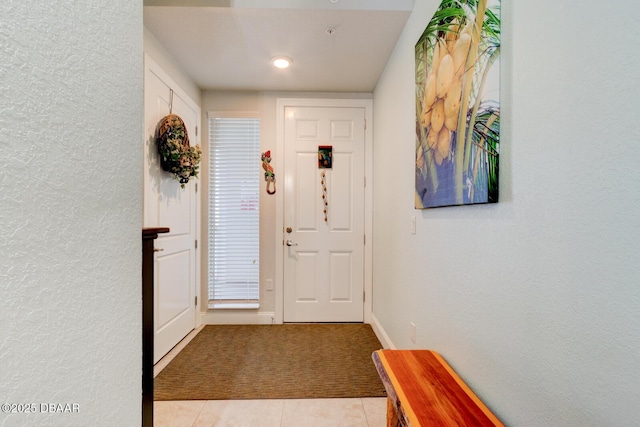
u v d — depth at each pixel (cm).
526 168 81
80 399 53
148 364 105
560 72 70
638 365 54
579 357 65
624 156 56
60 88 49
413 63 174
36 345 45
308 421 155
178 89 239
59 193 49
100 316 58
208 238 291
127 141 66
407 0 175
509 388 88
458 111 114
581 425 65
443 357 131
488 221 99
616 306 58
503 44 90
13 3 42
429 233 148
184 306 254
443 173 127
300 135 295
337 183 297
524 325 82
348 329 279
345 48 216
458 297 118
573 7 67
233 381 190
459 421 88
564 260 69
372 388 184
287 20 185
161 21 186
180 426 151
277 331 272
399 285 200
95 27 57
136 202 70
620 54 57
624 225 56
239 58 231
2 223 40
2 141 40
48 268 47
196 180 276
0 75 40
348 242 298
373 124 293
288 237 295
